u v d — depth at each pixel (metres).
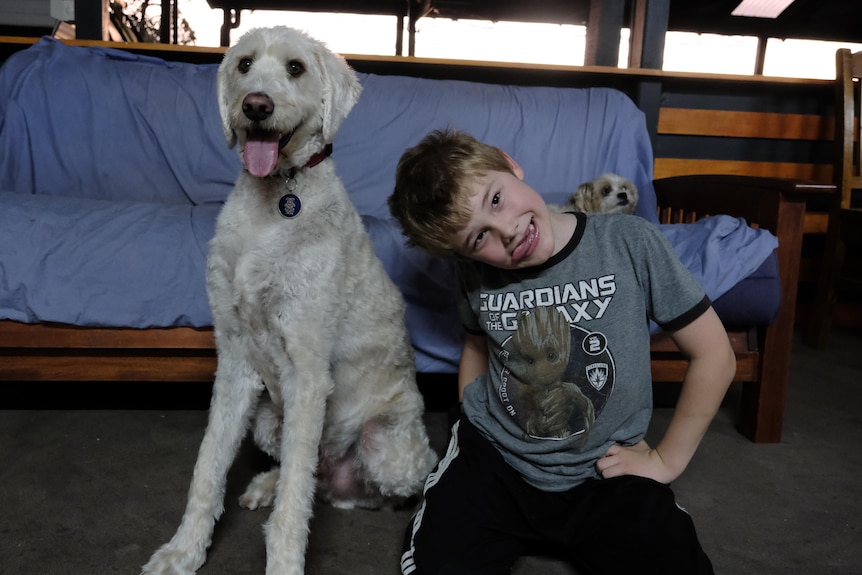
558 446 1.27
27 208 1.75
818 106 3.33
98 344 1.78
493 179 1.16
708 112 3.22
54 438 1.83
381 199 2.51
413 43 4.78
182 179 2.44
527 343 1.28
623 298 1.23
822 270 3.12
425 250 1.30
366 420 1.44
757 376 2.00
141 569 1.24
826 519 1.55
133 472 1.65
